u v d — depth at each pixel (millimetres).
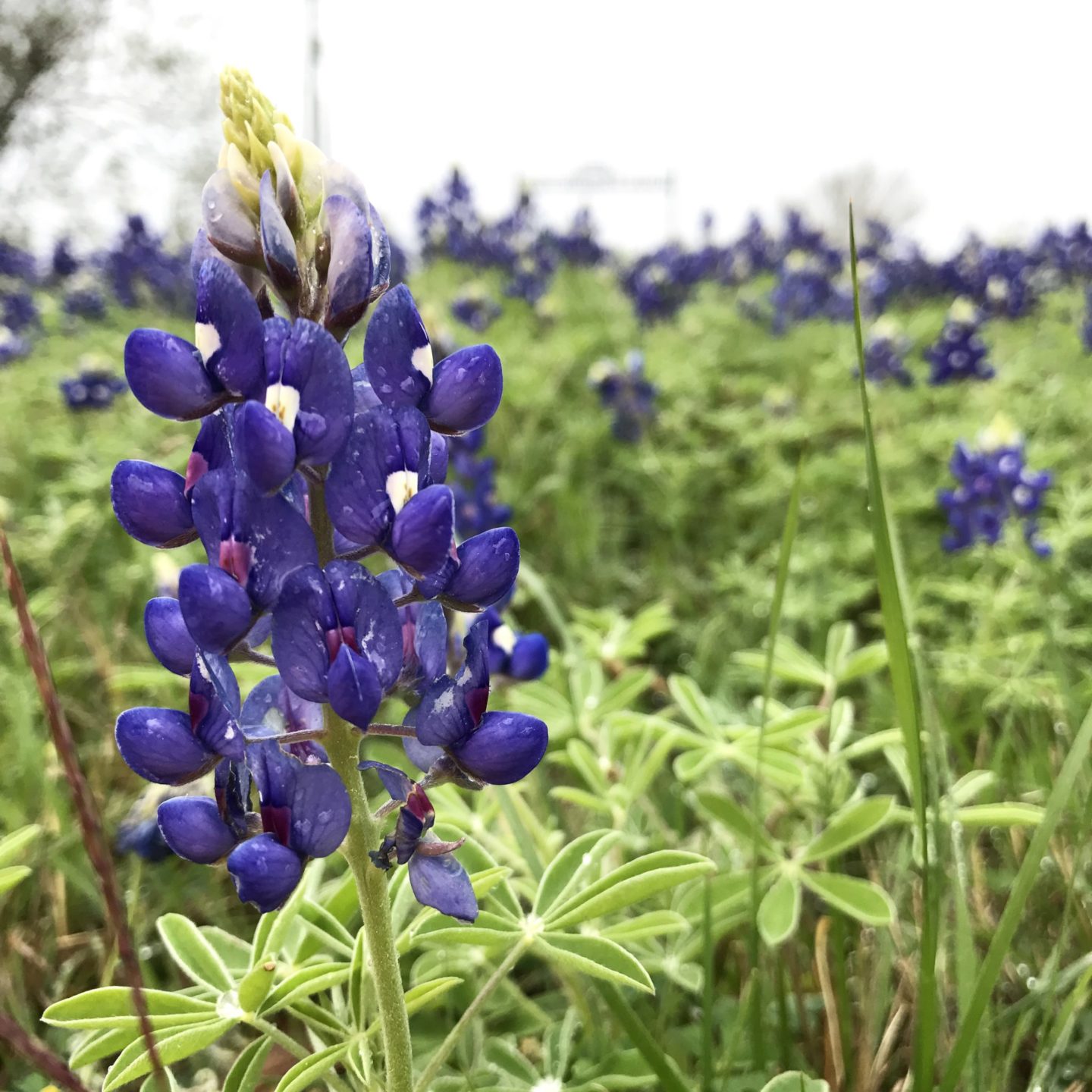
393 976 172
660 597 492
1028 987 222
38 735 335
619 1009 192
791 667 304
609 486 635
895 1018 209
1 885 192
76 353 990
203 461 164
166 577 333
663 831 276
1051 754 270
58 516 496
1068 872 242
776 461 617
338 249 161
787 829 277
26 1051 144
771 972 237
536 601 472
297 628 158
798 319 1045
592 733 294
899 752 254
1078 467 573
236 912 274
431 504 159
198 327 160
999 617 389
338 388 157
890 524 266
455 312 896
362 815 168
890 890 258
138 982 145
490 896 205
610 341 933
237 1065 179
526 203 1526
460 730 166
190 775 164
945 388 751
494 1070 208
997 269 1223
